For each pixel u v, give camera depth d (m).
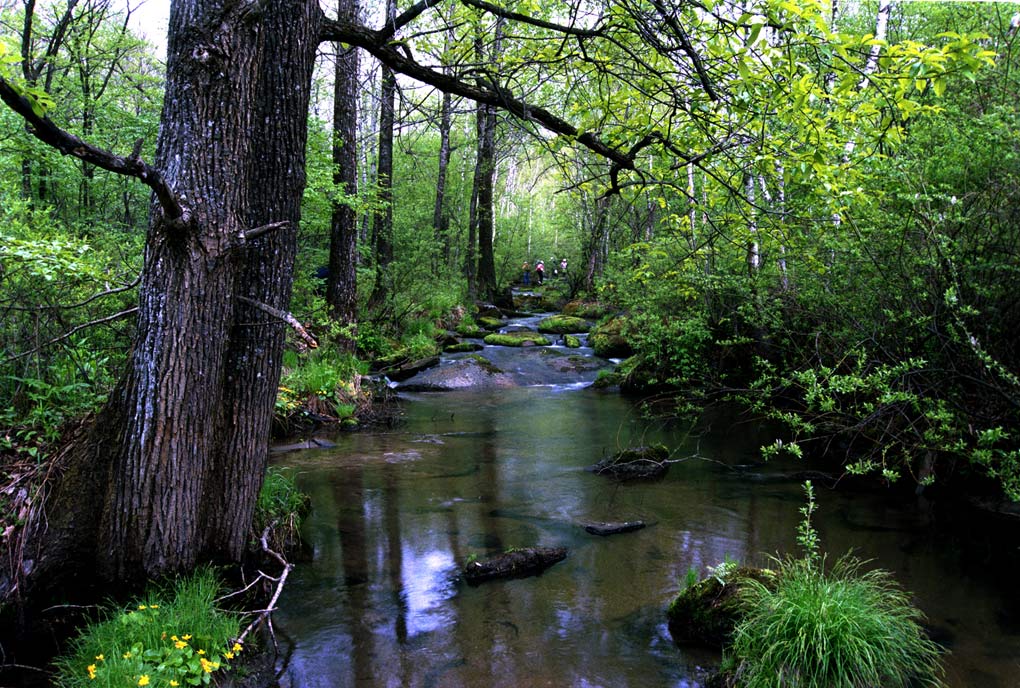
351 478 7.78
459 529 6.30
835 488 7.60
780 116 4.14
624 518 6.62
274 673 3.93
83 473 4.14
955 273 6.09
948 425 6.33
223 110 3.98
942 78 3.69
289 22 4.36
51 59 11.00
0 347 5.30
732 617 4.31
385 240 19.78
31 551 3.98
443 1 4.73
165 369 3.98
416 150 29.48
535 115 4.81
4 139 8.95
